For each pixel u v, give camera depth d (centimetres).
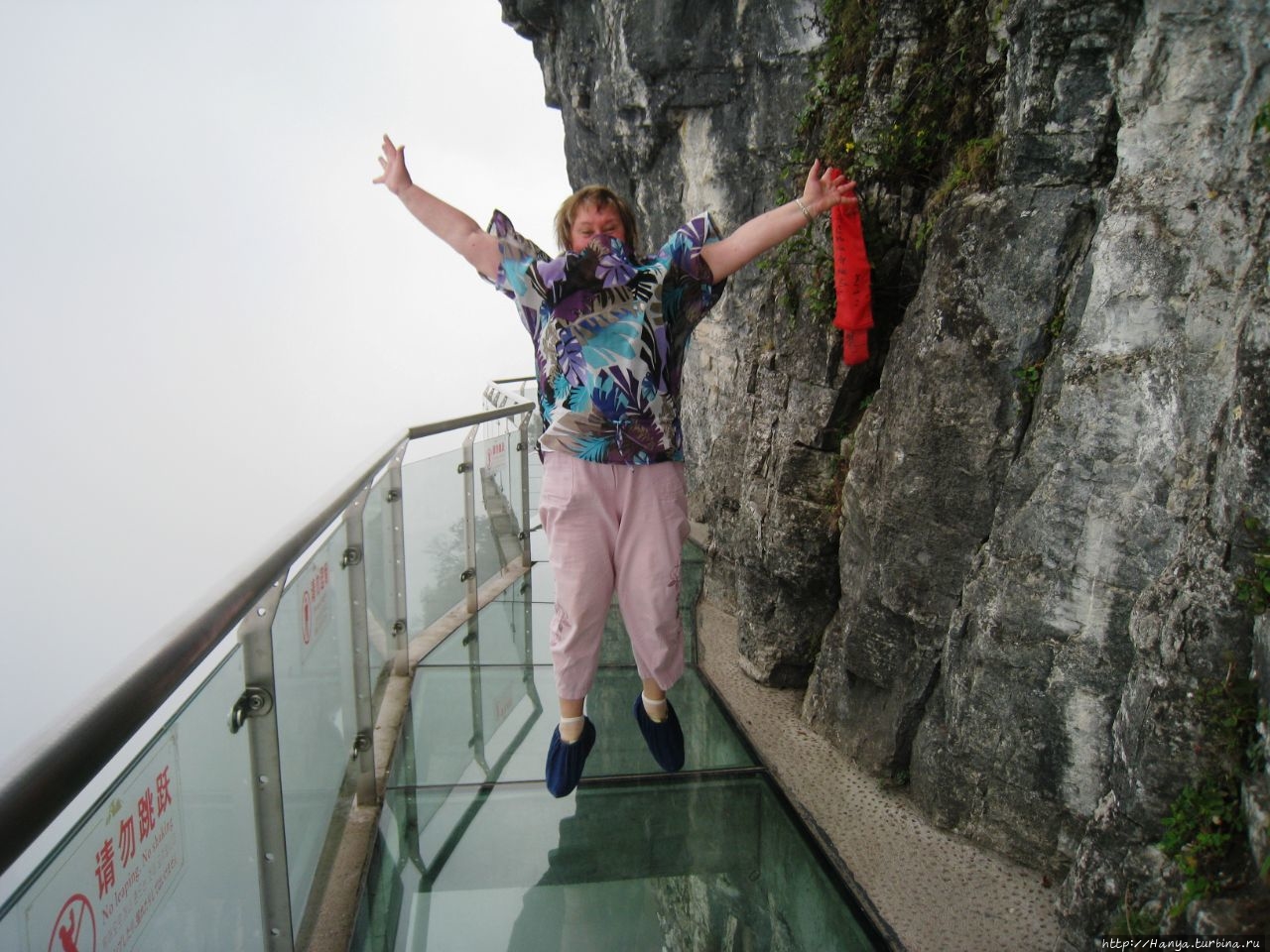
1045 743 233
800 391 354
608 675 401
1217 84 183
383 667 343
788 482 353
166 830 126
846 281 288
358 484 244
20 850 67
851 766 304
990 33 278
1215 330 186
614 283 181
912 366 274
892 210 321
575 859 269
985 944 218
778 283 385
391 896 245
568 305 183
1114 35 210
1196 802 162
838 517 341
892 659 287
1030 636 233
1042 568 229
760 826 286
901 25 310
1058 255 230
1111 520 213
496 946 233
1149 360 202
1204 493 176
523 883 258
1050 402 230
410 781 302
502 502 533
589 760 324
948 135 304
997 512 244
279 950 180
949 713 261
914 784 280
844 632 309
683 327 196
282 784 189
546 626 463
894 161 317
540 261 185
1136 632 184
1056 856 236
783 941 240
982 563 252
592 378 184
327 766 237
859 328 297
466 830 281
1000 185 247
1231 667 160
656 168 654
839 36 370
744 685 378
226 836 154
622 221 199
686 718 358
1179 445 197
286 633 199
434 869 263
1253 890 149
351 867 238
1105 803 190
